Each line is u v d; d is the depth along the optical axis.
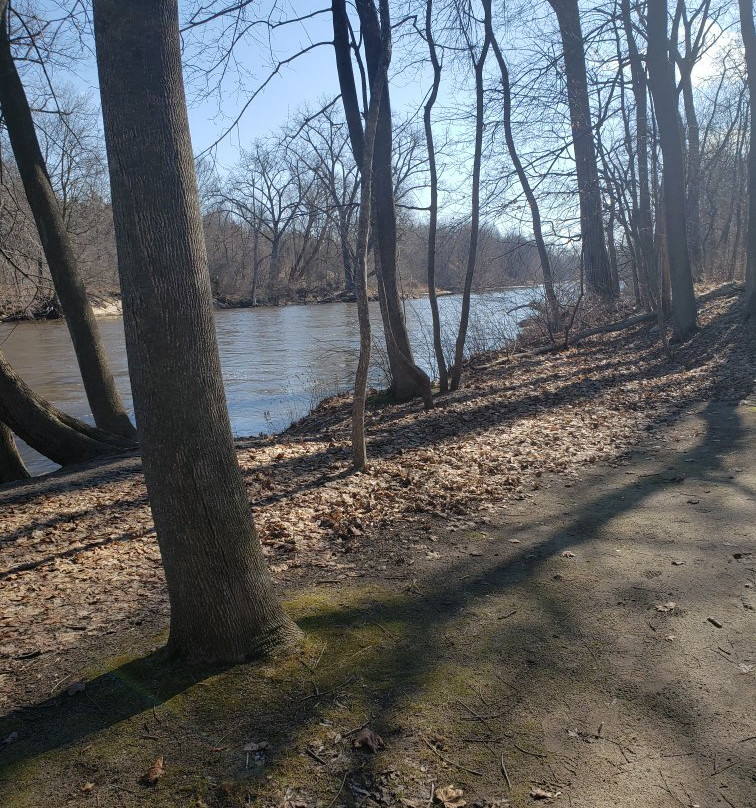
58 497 8.55
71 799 3.03
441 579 5.24
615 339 20.06
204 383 3.67
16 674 4.07
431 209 13.66
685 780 3.08
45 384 21.44
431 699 3.65
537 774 3.14
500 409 12.34
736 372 13.10
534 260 28.33
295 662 3.95
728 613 4.50
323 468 8.73
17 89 11.71
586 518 6.49
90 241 28.45
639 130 18.17
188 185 3.54
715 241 39.91
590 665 3.98
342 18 11.77
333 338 30.22
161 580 5.51
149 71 3.36
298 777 3.11
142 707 3.60
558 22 18.61
